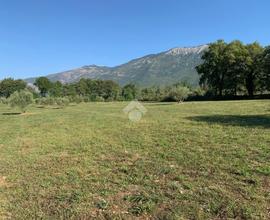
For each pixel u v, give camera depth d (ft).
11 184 39.37
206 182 35.42
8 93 499.10
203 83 328.90
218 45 317.63
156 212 28.73
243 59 300.61
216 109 137.69
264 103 164.96
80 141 67.72
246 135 61.93
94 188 35.78
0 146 66.74
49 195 34.60
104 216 28.76
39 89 492.54
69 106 250.16
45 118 132.77
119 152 54.19
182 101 248.93
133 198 31.91
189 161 44.52
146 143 60.54
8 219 29.09
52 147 62.54
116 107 205.77
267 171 37.47
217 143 55.72
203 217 27.14
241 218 26.71
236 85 316.60
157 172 40.32
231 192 32.12
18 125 108.78
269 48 283.59
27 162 50.65
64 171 43.73
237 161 42.83
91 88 478.59
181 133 69.77
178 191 33.19
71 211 29.89
